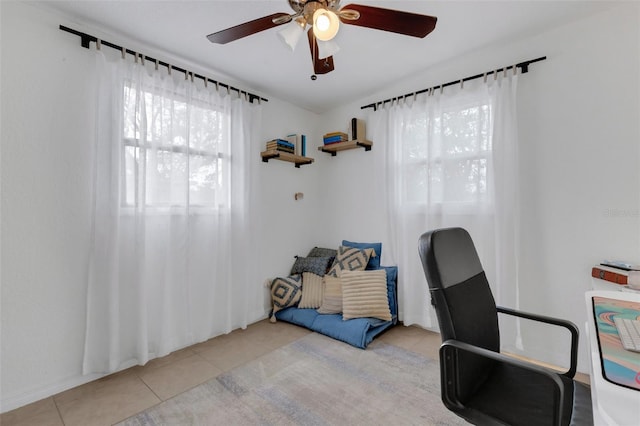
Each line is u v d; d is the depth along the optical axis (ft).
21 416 5.40
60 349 6.17
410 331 9.06
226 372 6.83
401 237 9.57
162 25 6.54
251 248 9.67
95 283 6.47
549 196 7.04
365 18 4.55
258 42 7.23
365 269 9.77
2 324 5.55
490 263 7.69
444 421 5.17
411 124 9.26
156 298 7.38
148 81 7.19
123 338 6.90
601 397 2.05
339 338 8.36
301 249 11.75
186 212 7.75
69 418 5.35
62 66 6.18
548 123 7.04
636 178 6.07
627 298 3.77
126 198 6.84
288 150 10.34
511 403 3.47
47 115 6.01
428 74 8.99
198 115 8.17
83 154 6.46
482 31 6.91
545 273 7.09
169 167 7.51
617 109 6.23
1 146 5.53
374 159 10.38
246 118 9.29
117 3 5.83
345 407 5.58
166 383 6.41
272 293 10.14
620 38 6.18
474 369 3.67
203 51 7.61
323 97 10.75
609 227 6.34
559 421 2.70
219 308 8.72
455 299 3.67
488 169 7.73
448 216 8.36
